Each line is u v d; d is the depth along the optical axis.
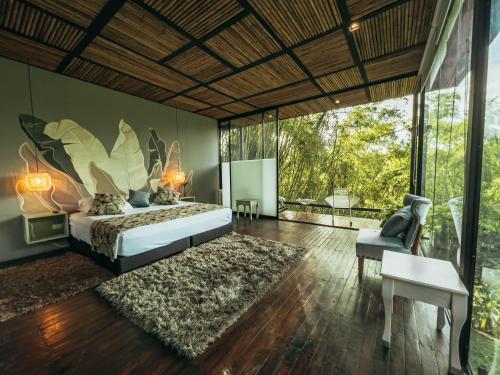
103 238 2.66
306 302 2.05
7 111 3.01
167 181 5.21
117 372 1.34
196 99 4.73
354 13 2.18
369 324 1.75
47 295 2.16
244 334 1.64
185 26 2.34
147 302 1.99
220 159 6.70
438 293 1.36
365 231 2.74
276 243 3.59
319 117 6.49
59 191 3.50
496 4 1.15
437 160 2.51
